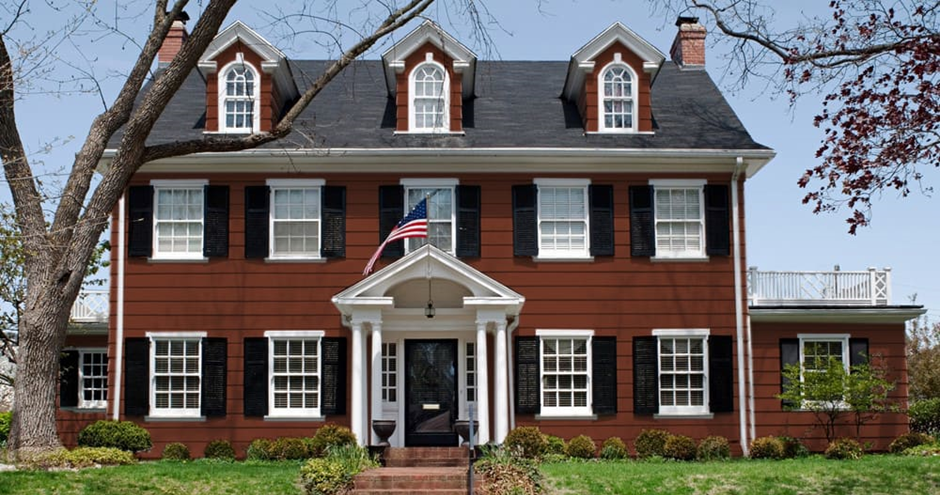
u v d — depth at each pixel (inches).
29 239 756.6
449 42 972.6
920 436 943.7
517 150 935.7
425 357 946.1
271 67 964.0
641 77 983.6
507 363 932.0
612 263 951.0
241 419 929.5
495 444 793.6
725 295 951.6
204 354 934.4
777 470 761.6
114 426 887.1
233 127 966.4
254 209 948.0
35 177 734.5
